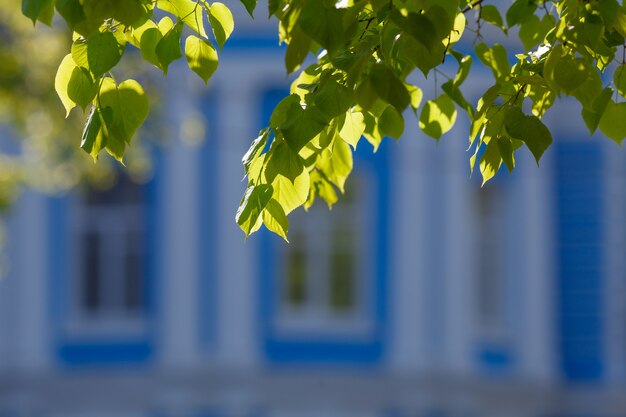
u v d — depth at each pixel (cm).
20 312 2709
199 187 2759
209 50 420
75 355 2733
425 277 2742
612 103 459
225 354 2734
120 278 2767
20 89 1583
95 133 401
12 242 2703
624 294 2641
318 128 381
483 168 420
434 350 2730
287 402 2411
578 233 2666
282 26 377
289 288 2767
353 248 2764
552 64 392
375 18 411
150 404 2375
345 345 2752
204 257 2759
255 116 2775
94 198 2762
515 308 2691
